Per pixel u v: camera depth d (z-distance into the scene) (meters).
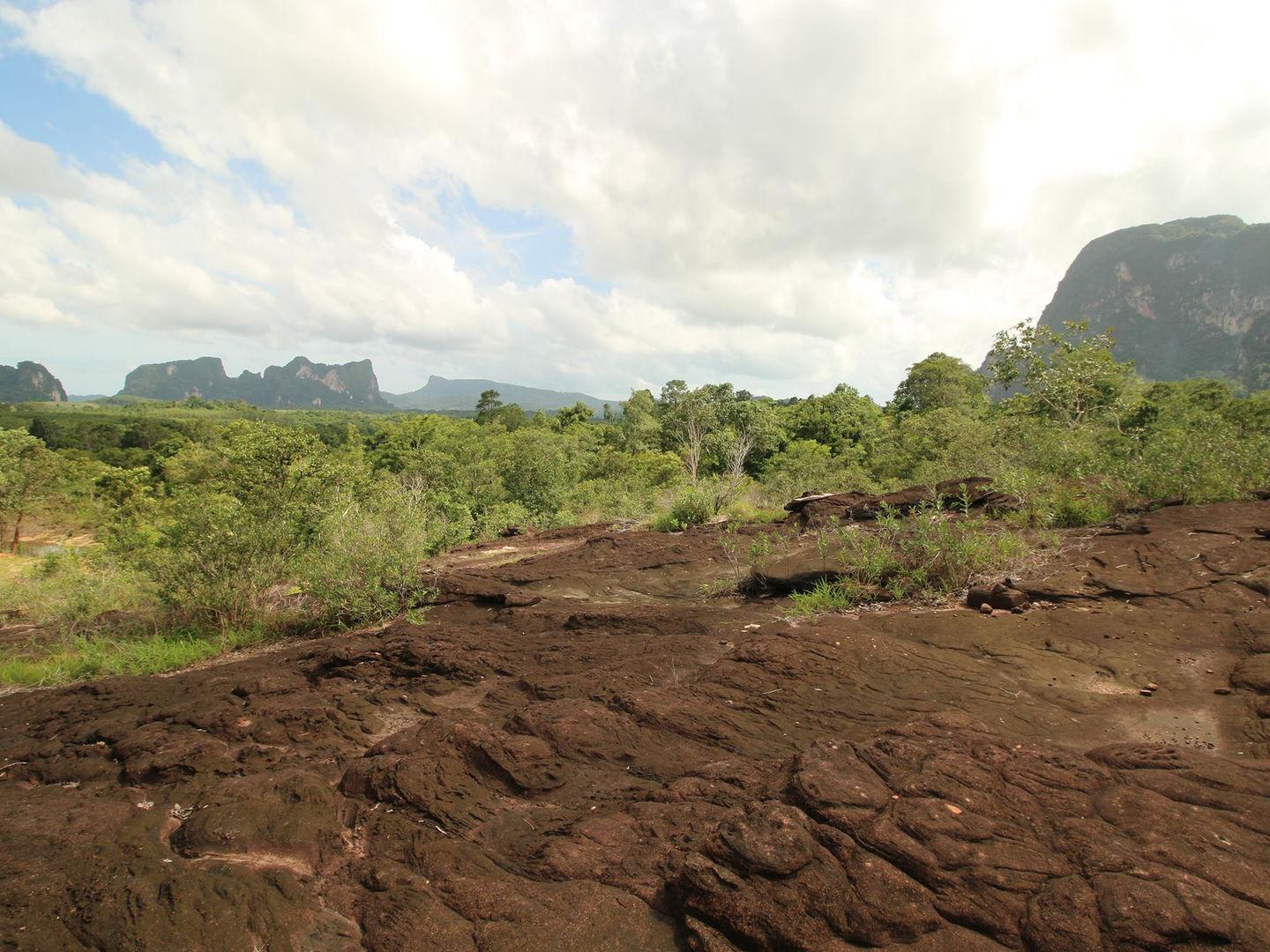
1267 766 2.79
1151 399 23.09
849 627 5.09
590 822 3.02
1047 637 4.84
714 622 6.38
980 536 6.84
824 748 2.99
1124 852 2.26
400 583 8.70
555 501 24.61
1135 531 6.80
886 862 2.33
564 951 2.29
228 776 3.95
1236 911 1.99
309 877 2.87
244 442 10.82
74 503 31.08
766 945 2.19
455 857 2.86
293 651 7.26
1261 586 5.01
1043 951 2.01
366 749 4.19
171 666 7.25
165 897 2.64
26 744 4.91
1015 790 2.64
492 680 5.54
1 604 11.72
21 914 2.60
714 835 2.52
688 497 14.55
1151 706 3.74
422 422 49.94
